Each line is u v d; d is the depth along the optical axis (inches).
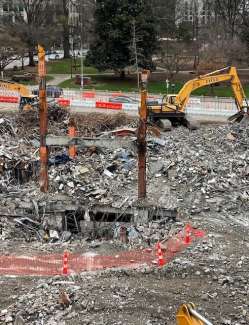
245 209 1856.5
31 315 1178.6
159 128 2903.5
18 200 1898.4
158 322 1148.5
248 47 5270.7
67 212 1823.3
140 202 1872.5
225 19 6043.3
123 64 5039.4
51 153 2364.7
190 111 3602.4
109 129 3034.0
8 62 5472.4
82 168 2188.7
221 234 1658.5
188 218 1788.9
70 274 1397.6
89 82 5054.1
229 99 4018.2
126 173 2158.0
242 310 1194.0
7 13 7780.5
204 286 1311.5
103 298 1229.1
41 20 6318.9
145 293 1259.2
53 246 1619.1
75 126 2839.6
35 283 1348.4
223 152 2317.9
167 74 5393.7
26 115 2935.5
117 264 1470.2
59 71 5890.8
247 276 1357.0
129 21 4842.5
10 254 1544.0
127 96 4156.0
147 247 1584.6
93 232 1786.4
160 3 6505.9
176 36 5718.5
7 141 2573.8
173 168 2148.1
